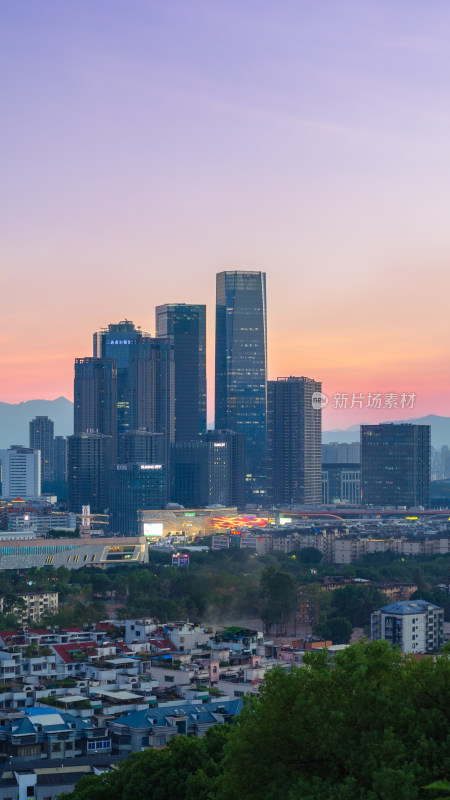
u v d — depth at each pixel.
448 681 176.62
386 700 171.25
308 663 188.50
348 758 167.25
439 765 161.62
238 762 176.12
